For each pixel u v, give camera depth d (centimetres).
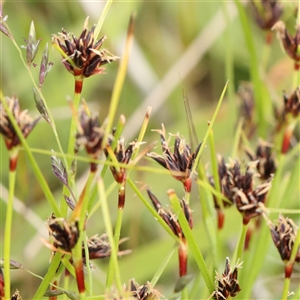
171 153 45
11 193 43
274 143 53
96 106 78
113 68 84
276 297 56
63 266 46
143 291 45
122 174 45
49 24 82
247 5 83
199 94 92
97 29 46
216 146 73
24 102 74
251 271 49
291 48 49
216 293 45
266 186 46
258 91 53
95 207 44
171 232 46
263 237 49
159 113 83
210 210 49
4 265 44
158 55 92
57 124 74
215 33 75
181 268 46
